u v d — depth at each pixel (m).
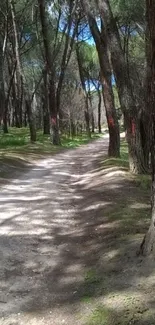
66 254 6.14
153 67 4.65
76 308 4.43
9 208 8.81
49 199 9.78
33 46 35.31
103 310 4.23
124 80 11.83
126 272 4.85
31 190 10.97
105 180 11.27
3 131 35.28
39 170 15.29
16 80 43.97
